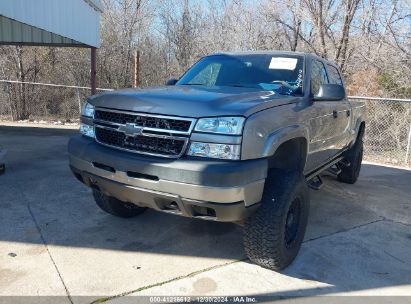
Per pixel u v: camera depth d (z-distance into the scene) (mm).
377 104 10586
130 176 3174
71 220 4438
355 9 15711
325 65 5277
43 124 13117
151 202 3193
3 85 15492
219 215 2977
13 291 3043
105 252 3730
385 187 6723
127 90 3715
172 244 3957
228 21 22531
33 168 6754
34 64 20641
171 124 3076
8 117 15195
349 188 6531
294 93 4102
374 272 3598
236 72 4504
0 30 12047
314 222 4781
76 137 3791
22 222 4312
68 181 5961
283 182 3367
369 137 10578
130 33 24328
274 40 20953
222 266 3562
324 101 4578
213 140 2941
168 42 26266
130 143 3291
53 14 8062
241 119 2949
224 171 2842
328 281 3400
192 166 2902
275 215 3250
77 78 22453
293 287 3279
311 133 4023
